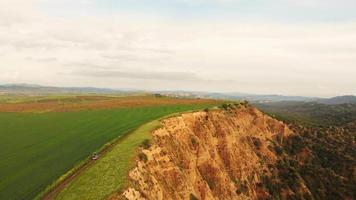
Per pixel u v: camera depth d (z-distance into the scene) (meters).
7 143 77.56
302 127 155.75
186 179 69.44
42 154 68.62
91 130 87.00
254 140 123.44
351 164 133.12
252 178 107.31
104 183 47.81
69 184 50.41
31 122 100.62
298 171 123.62
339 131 172.38
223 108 120.31
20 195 50.00
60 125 95.19
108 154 59.62
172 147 75.00
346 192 119.69
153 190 53.44
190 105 125.12
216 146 100.44
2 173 58.81
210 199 78.38
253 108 137.00
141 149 61.16
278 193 110.38
